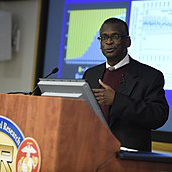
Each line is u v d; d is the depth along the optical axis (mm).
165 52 4957
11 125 2305
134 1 5188
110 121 3131
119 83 3369
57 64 5621
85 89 2283
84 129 2168
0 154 2348
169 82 4871
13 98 2314
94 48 5414
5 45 6023
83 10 5531
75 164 2148
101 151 2211
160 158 2271
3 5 6375
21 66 6188
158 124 3045
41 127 2182
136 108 2943
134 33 5133
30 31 6156
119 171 2244
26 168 2219
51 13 5727
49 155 2135
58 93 2436
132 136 3125
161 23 5008
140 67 3363
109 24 3350
